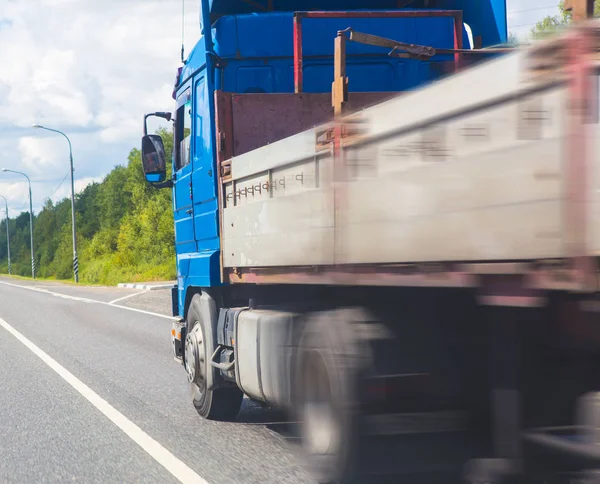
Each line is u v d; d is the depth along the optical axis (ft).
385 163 14.39
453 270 12.62
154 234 243.19
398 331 15.56
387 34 26.53
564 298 11.19
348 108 20.02
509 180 11.14
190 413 28.12
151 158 30.30
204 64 26.91
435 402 14.99
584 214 9.99
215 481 19.21
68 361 43.01
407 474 15.84
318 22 26.55
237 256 22.74
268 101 24.70
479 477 14.35
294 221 18.63
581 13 11.04
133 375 37.45
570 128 10.07
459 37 26.53
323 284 17.40
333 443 16.30
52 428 25.93
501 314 12.65
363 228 15.28
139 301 96.43
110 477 19.89
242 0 27.94
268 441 23.53
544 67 10.44
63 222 508.12
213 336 25.68
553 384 12.52
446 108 12.46
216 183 25.46
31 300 111.86
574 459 12.24
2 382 36.01
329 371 16.52
